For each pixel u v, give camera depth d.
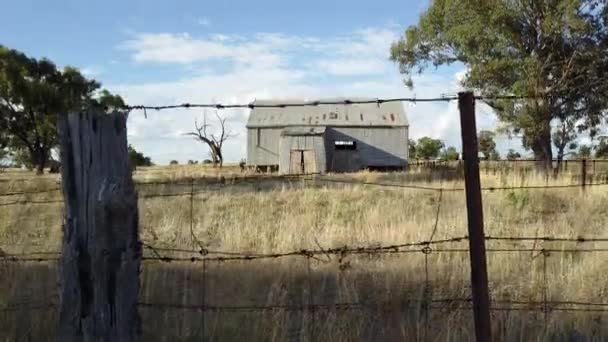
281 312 5.98
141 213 13.49
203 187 21.62
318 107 55.66
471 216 4.51
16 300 6.42
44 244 9.97
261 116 54.84
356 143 53.44
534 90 31.80
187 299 6.61
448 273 7.25
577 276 6.99
